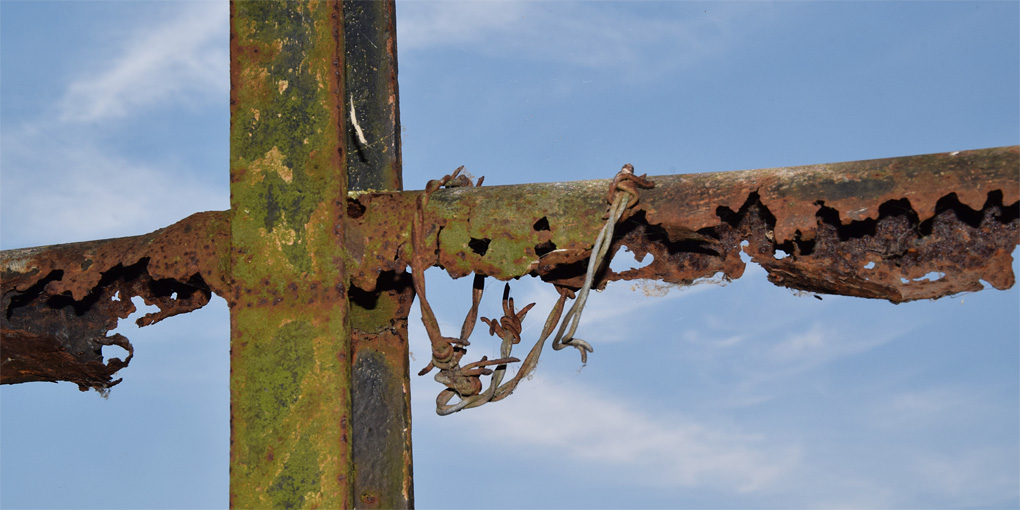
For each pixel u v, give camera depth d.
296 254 3.91
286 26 4.11
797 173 3.76
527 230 3.93
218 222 4.19
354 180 4.63
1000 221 3.68
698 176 3.89
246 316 3.88
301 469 3.71
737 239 3.99
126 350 4.77
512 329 4.12
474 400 4.06
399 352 4.61
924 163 3.64
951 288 3.71
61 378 4.98
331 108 4.00
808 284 3.98
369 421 4.48
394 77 4.82
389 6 4.90
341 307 3.84
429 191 4.06
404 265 3.99
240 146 4.04
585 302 3.82
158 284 4.65
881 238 3.81
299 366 3.80
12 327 4.66
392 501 4.40
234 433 3.79
